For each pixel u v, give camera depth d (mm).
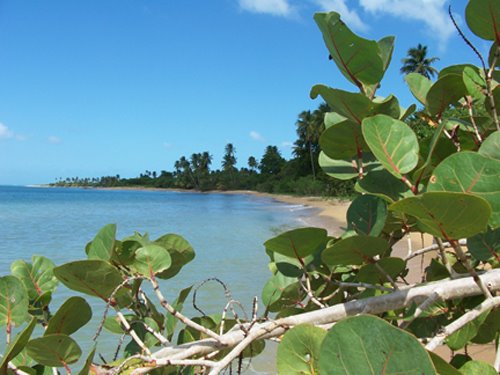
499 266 1615
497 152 1655
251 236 29484
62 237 29672
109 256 1716
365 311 1433
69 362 1427
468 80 1928
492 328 1607
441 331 1275
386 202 1744
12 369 1374
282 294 1968
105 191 192375
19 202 84312
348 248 1591
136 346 1902
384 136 1571
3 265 19266
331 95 1760
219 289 13195
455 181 1352
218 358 1768
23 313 1603
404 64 61594
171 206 71688
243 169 161500
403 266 1685
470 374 1319
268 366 6977
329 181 82438
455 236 1242
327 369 959
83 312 1618
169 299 11492
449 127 2191
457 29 1796
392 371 925
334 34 1741
